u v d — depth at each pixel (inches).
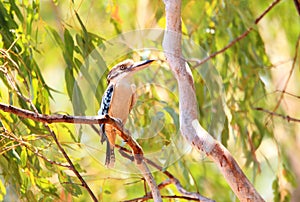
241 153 534.3
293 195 639.1
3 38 401.4
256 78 538.6
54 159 390.9
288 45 649.0
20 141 351.6
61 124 397.4
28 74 397.1
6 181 390.3
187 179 472.7
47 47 488.7
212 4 546.9
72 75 415.8
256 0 614.5
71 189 390.9
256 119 531.5
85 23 471.5
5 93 411.5
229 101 525.3
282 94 531.2
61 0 450.6
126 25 583.8
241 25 543.8
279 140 619.8
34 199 391.5
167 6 347.6
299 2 510.3
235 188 339.9
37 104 397.4
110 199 438.6
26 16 426.3
